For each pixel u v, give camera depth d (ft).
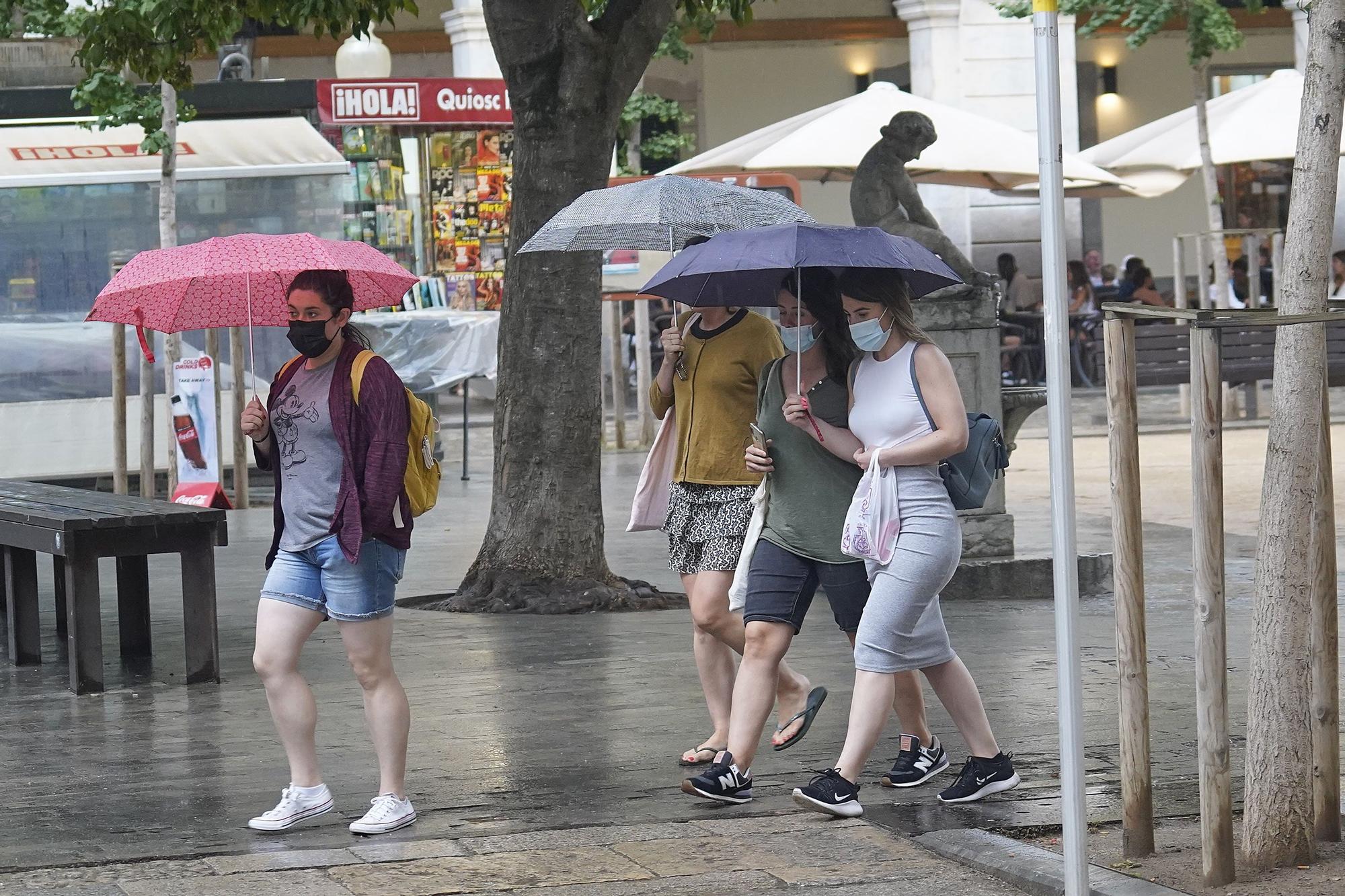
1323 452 23.20
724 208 29.55
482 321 79.87
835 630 41.93
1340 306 23.09
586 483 47.26
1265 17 156.46
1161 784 27.61
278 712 25.79
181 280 27.40
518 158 46.88
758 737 26.55
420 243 92.32
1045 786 27.45
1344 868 22.00
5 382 75.25
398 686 25.73
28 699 35.83
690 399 28.40
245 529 64.18
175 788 28.19
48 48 81.51
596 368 47.57
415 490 25.44
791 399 25.34
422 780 28.48
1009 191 96.27
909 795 27.25
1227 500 66.18
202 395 64.75
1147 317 22.07
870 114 60.23
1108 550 53.06
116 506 38.60
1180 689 34.86
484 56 121.80
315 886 22.48
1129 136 99.45
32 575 40.04
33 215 75.05
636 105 122.52
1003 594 48.32
